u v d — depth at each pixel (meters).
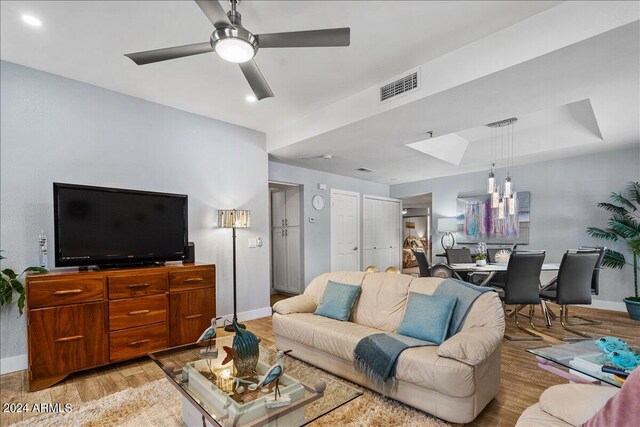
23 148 2.82
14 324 2.76
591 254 3.66
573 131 4.53
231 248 4.21
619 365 1.42
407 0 2.05
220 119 4.18
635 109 3.16
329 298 3.07
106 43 2.50
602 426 1.02
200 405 1.65
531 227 5.66
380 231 7.82
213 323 2.24
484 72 2.43
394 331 2.62
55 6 2.07
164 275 3.10
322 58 2.73
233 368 2.00
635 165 4.68
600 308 4.89
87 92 3.17
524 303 3.63
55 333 2.53
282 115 4.08
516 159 5.41
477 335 2.04
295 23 2.28
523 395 2.31
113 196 3.03
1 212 2.72
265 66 2.86
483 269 3.99
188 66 2.87
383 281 2.98
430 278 2.78
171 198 3.42
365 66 2.87
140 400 2.28
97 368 2.86
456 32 2.38
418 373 1.97
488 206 6.20
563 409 1.26
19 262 2.78
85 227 2.85
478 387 1.92
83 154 3.13
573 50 2.09
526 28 2.22
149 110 3.58
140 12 2.15
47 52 2.63
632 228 4.44
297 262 6.15
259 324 4.14
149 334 2.98
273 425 1.52
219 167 4.16
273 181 5.62
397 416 2.04
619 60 2.21
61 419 2.06
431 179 7.28
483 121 3.46
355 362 2.29
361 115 3.38
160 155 3.64
